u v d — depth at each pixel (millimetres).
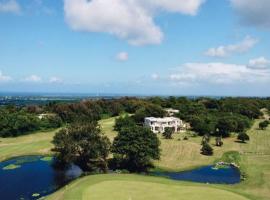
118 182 66812
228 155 112875
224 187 69188
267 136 151750
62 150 103312
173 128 153875
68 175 88312
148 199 56594
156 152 96500
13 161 105250
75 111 195125
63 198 58344
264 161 103938
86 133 100812
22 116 152625
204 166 100750
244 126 161000
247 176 86125
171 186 65312
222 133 147250
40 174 89500
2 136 144875
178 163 102125
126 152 94500
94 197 57000
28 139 138000
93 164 98062
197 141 133125
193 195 59812
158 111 176500
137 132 96625
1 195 70688
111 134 143250
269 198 65688
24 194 71500
